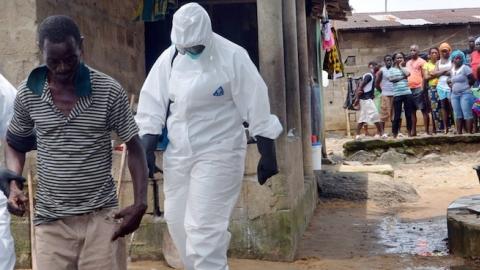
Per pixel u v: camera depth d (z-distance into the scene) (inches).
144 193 149.3
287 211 274.8
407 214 400.8
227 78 191.9
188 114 192.1
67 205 144.9
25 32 272.4
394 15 969.5
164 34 434.6
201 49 191.0
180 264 264.4
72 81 142.3
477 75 637.9
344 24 896.9
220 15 484.1
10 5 272.4
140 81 411.8
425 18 927.0
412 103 675.4
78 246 147.0
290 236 275.3
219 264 193.2
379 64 802.8
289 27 317.1
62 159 143.4
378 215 397.4
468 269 266.8
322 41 591.2
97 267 145.8
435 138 617.6
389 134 781.9
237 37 485.4
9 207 148.6
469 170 560.1
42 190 146.7
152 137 195.9
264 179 197.8
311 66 515.2
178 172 195.3
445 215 393.7
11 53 273.1
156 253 276.5
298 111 326.0
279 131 196.9
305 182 380.8
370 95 729.6
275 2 275.1
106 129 145.5
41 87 142.7
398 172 569.3
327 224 368.2
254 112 193.8
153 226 276.1
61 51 136.3
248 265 268.2
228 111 195.0
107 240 145.9
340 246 311.6
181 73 193.5
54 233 146.1
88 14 327.6
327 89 895.1
